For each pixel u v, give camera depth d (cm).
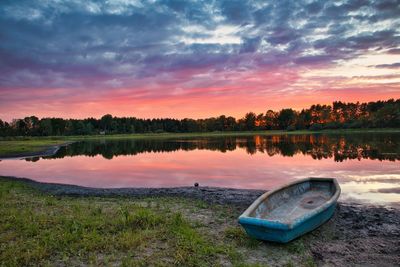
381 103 12250
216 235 823
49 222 905
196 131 14912
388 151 3130
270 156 3141
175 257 670
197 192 1477
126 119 14812
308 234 833
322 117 12712
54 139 9212
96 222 892
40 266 645
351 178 1750
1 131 11725
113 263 657
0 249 714
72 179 2062
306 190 1172
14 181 1936
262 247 740
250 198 1325
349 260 689
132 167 2677
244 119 14988
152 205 1187
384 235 848
